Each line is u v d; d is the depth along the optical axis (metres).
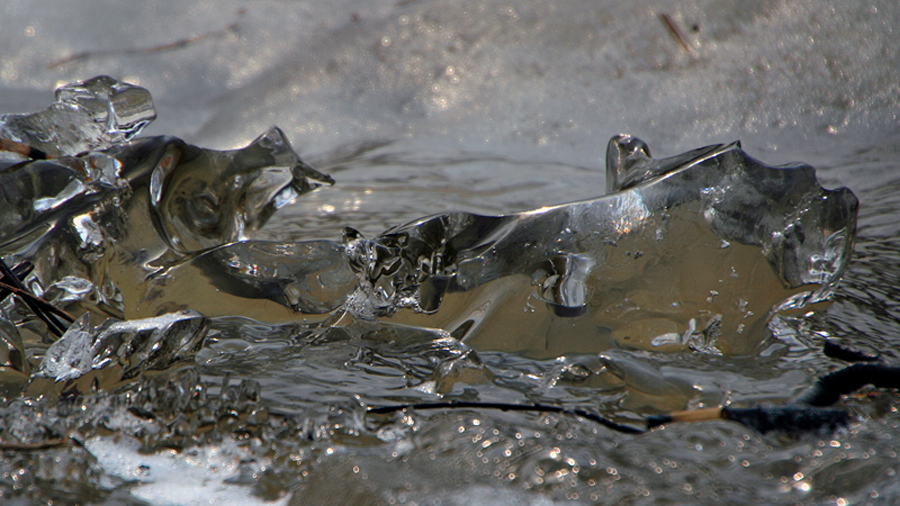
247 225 2.70
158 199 2.64
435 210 2.87
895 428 2.53
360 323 2.62
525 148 3.66
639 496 2.49
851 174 2.95
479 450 2.52
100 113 2.68
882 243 2.75
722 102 3.83
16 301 2.62
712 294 2.60
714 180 2.60
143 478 2.52
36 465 2.52
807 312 2.63
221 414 2.55
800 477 2.50
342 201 2.90
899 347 2.60
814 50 3.95
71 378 2.56
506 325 2.61
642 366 2.58
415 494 2.50
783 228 2.60
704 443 2.52
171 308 2.62
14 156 2.63
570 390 2.57
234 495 2.51
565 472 2.51
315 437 2.54
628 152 2.65
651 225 2.60
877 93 3.71
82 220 2.61
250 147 2.70
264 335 2.62
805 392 2.55
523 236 2.60
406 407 2.55
